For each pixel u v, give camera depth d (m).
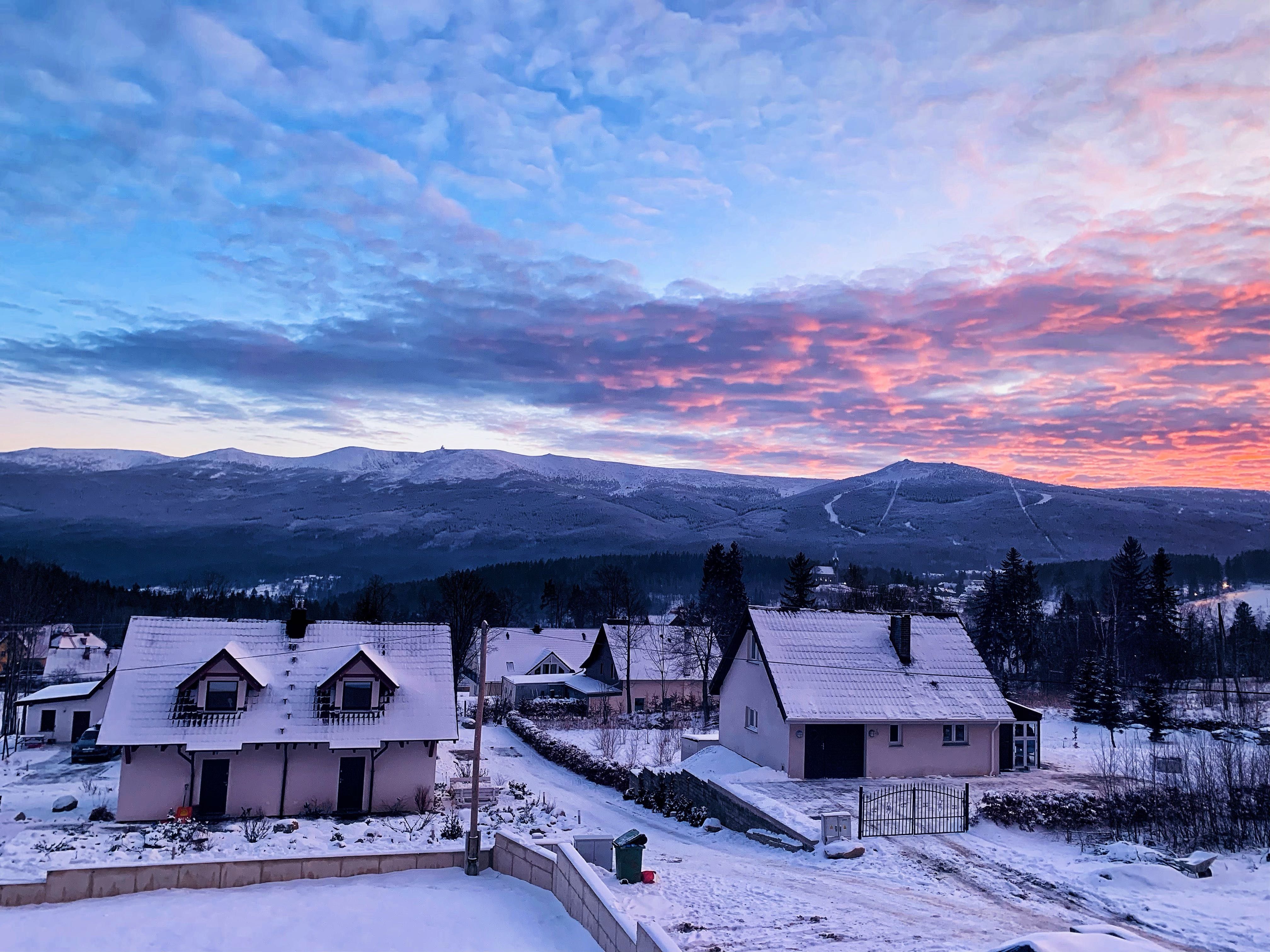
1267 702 61.22
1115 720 50.50
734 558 92.69
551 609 159.25
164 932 16.00
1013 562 85.81
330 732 32.81
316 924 16.56
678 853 25.00
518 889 19.34
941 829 25.38
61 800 32.53
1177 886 18.47
